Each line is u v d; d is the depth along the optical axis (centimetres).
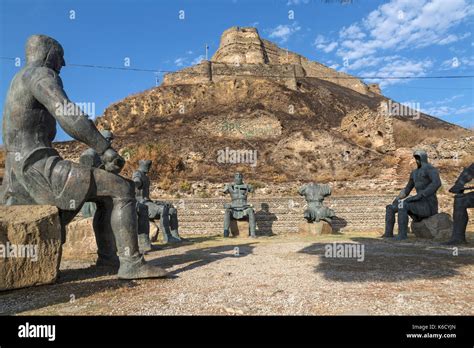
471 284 534
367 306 424
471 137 2984
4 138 599
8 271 505
